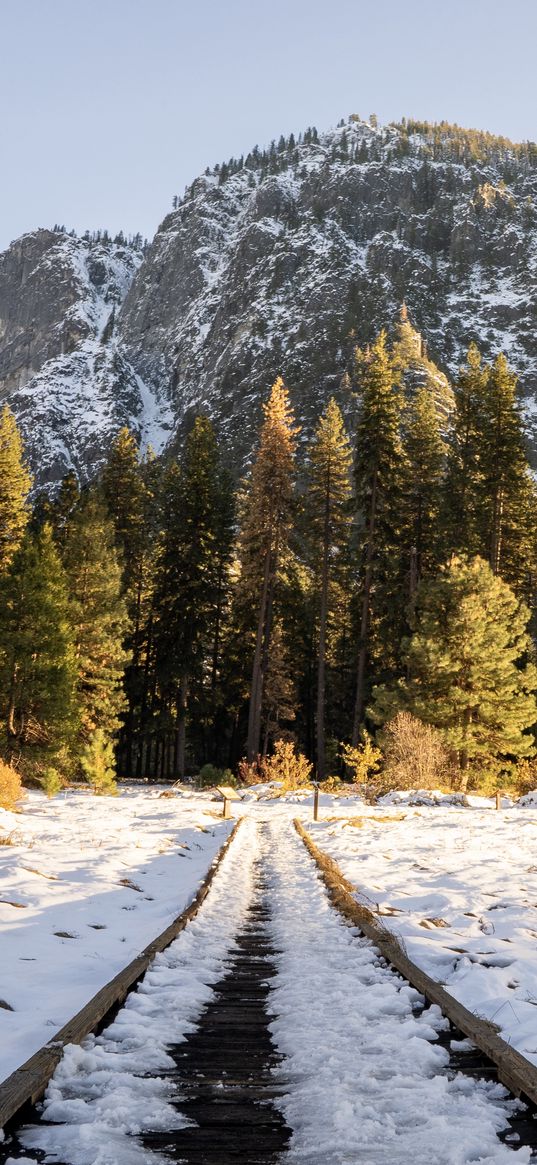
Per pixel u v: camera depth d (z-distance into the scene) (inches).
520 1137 125.0
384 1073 154.0
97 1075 149.3
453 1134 121.9
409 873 478.0
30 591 1161.4
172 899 380.5
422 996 216.1
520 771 1382.9
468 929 315.3
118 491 2223.2
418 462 1936.5
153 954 249.8
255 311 7696.9
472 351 3191.4
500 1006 202.7
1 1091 129.4
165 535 2117.4
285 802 1207.6
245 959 275.6
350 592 2129.7
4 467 1975.9
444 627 1411.2
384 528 1859.0
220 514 2219.5
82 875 417.4
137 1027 182.7
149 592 2274.9
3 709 1152.2
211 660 2295.8
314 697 2425.0
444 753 1305.4
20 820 713.6
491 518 1926.7
